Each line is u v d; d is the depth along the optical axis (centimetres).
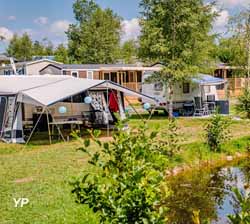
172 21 2495
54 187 1051
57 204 914
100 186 410
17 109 1812
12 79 2061
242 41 3011
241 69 3072
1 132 1836
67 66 4009
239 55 3042
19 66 4069
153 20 2528
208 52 2606
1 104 1853
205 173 1385
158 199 407
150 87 2897
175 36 2517
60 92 1788
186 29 2491
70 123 1934
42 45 8538
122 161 420
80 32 6744
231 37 3044
